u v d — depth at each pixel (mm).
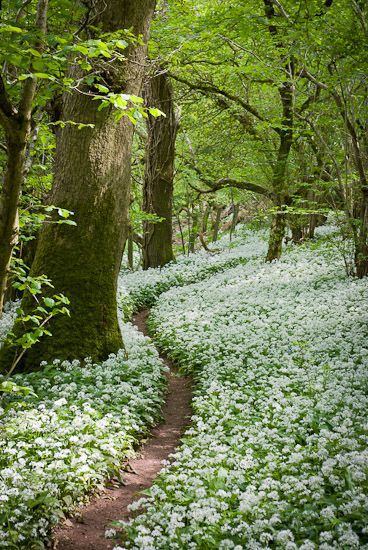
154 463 7891
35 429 7090
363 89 14445
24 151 5230
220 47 17500
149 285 22484
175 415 9922
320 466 6316
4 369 10203
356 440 6594
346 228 17047
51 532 5719
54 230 10898
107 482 7012
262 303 15977
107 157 10922
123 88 10328
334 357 10477
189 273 24688
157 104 24531
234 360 11281
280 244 22938
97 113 10672
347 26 11297
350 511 5035
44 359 10281
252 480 6238
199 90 22641
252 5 14031
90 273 10836
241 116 22562
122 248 11500
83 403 8250
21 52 4816
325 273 18469
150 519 5555
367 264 16766
